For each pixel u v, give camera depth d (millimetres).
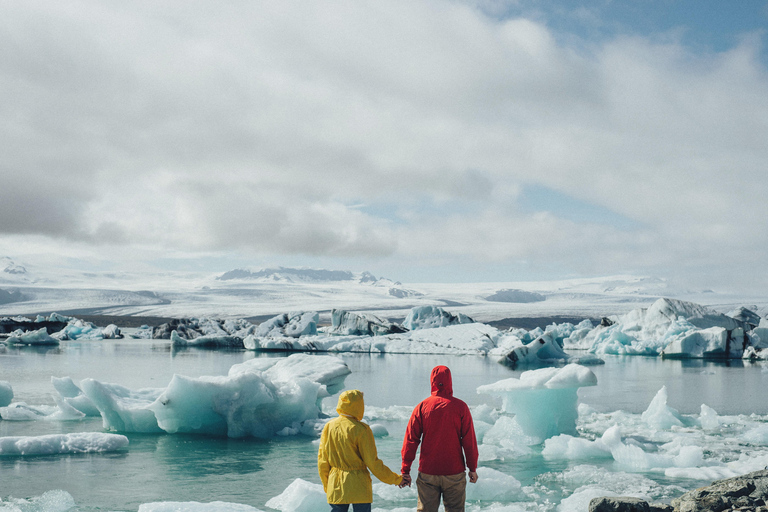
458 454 4734
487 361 35562
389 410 14094
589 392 19219
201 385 10906
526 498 7207
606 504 5930
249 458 9203
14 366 26859
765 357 36625
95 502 6785
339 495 4391
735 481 6703
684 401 16906
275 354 40844
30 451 9242
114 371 24516
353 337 50188
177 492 7270
